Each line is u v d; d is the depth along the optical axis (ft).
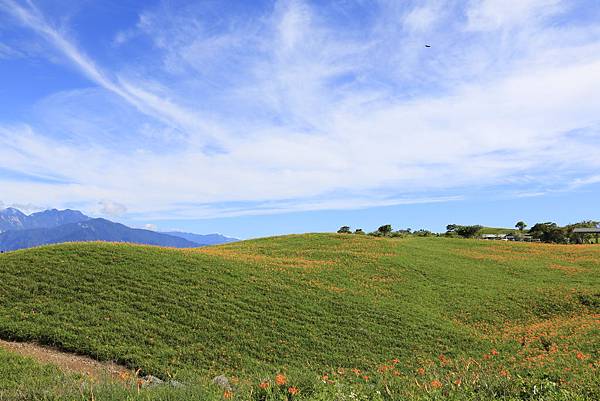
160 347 68.44
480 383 37.88
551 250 187.32
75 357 63.41
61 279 87.51
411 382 44.11
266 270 112.27
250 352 70.59
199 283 94.02
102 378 43.68
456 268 141.18
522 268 147.64
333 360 70.38
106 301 80.79
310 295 96.68
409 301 102.01
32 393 35.65
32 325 70.23
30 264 93.20
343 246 168.86
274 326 79.87
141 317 76.89
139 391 35.73
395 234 292.20
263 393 34.14
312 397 32.27
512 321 94.22
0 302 77.61
